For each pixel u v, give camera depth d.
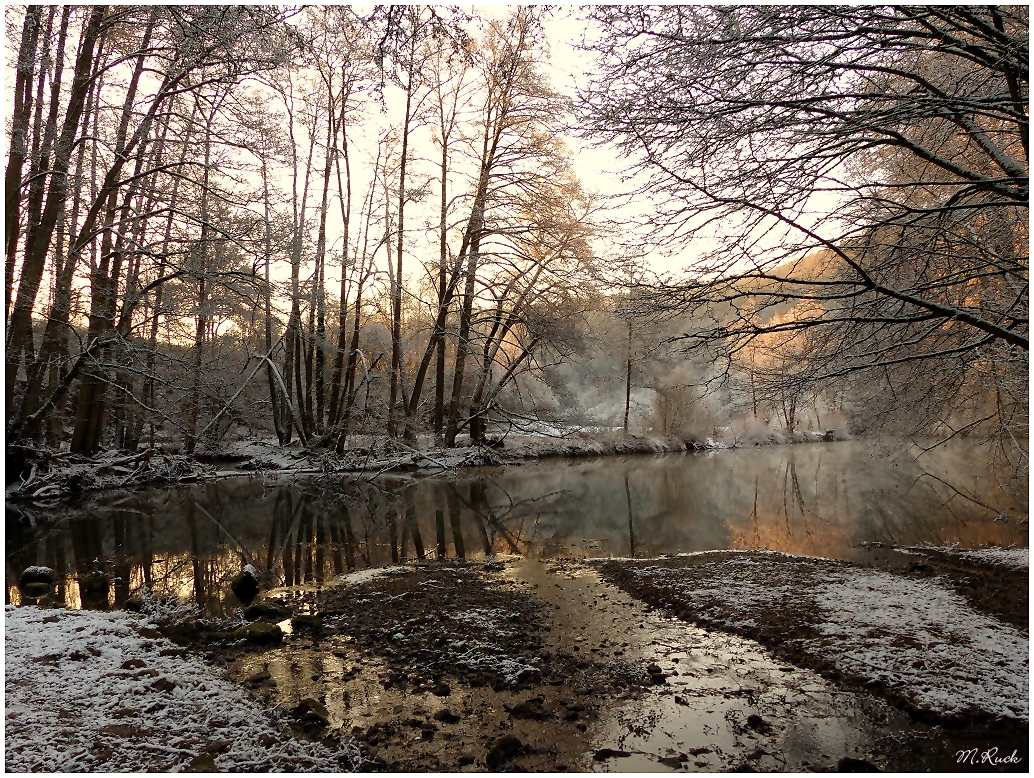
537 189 23.92
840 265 6.64
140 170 16.66
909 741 4.08
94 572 8.53
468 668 5.33
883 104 5.13
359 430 22.50
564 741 4.12
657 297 5.52
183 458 19.30
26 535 11.66
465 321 24.88
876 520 12.73
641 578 8.40
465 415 28.47
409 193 23.62
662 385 28.09
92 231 14.62
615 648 5.83
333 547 11.09
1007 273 5.51
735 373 6.02
